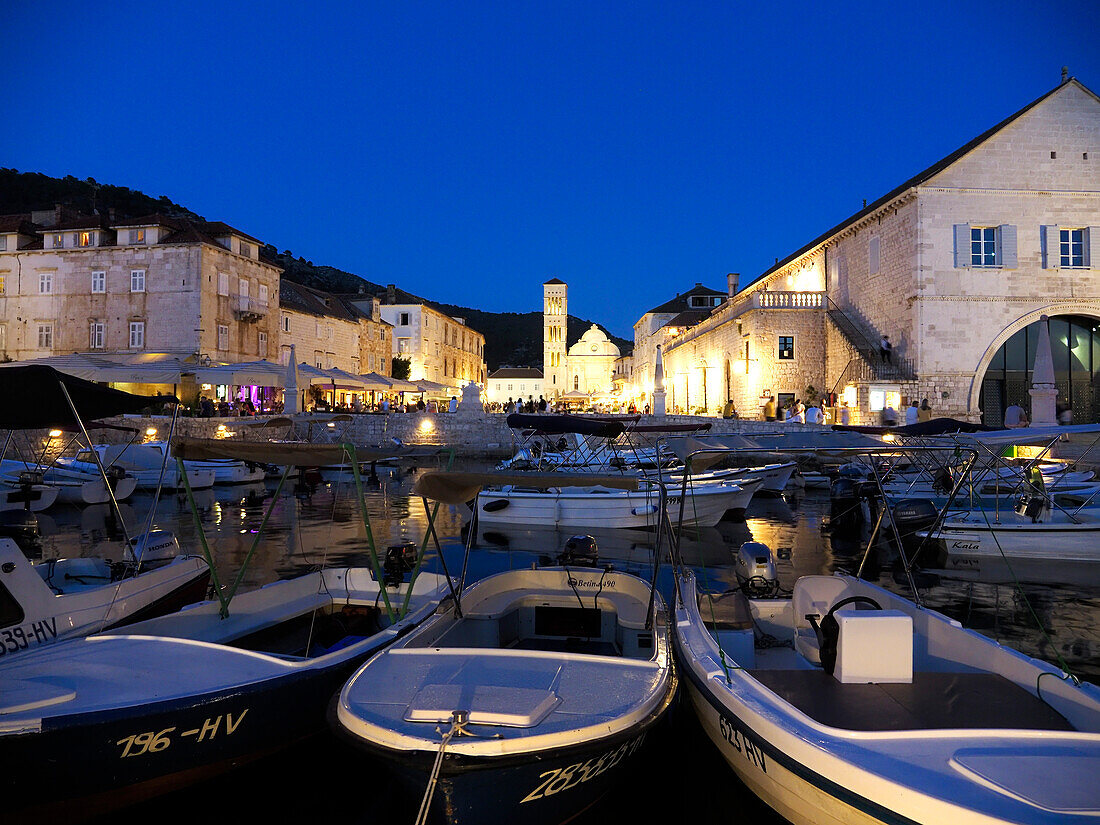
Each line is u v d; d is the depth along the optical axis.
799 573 14.65
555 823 5.43
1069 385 31.58
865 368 32.94
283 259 152.75
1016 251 30.98
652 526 19.95
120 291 44.00
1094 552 15.30
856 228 36.56
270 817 6.19
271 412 45.72
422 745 4.78
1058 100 31.38
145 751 5.48
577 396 84.69
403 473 35.53
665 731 7.58
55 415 10.32
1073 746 4.71
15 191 97.00
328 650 8.12
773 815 5.61
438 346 83.62
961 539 15.66
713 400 46.12
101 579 10.27
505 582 9.23
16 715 5.16
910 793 4.18
